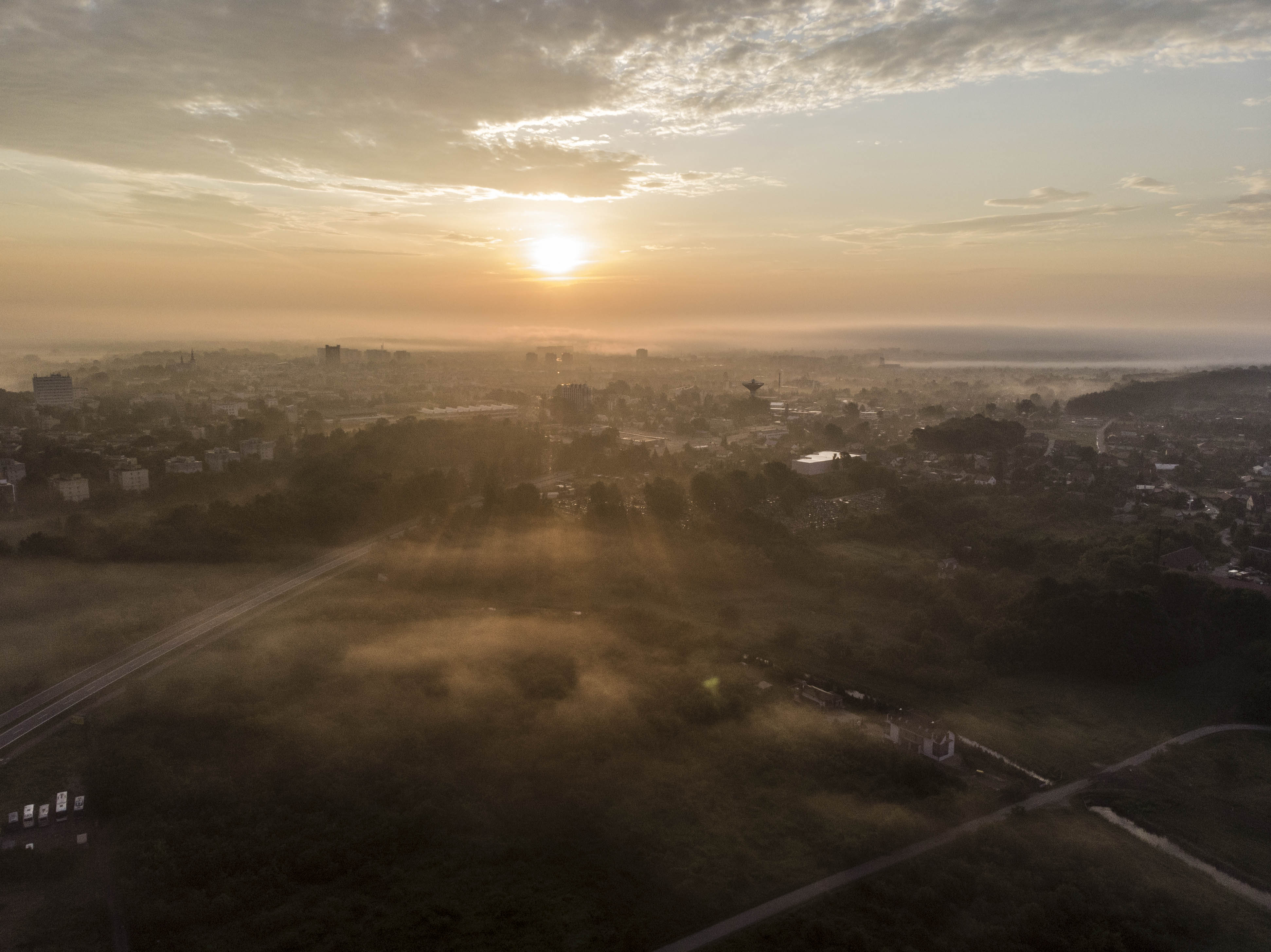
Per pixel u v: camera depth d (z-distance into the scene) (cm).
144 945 7731
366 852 9169
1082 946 7738
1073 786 10394
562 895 8512
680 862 9019
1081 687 12988
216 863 8819
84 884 8456
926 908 8219
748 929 8000
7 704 11894
